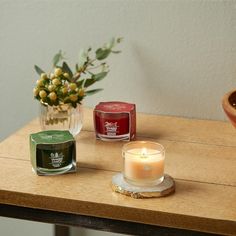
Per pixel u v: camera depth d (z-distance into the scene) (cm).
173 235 81
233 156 102
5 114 141
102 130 109
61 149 91
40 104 107
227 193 86
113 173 93
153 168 86
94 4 126
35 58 133
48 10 129
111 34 127
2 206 88
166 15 122
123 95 131
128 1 123
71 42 130
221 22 120
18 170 94
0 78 138
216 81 124
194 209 80
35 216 86
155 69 127
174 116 129
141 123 122
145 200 83
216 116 127
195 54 123
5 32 133
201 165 98
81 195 84
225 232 77
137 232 82
